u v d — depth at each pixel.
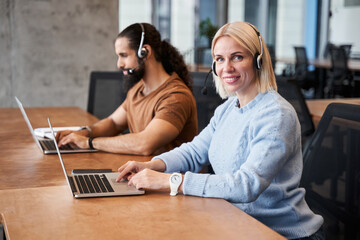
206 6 8.53
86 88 4.18
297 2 9.62
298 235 1.24
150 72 1.92
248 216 1.05
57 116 2.65
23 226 0.98
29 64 3.97
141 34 1.86
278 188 1.23
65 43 4.05
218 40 1.31
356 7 9.45
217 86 1.48
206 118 2.19
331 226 1.31
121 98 2.78
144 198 1.18
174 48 1.99
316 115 2.54
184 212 1.07
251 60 1.29
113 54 4.21
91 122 2.43
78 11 4.05
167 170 1.48
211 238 0.92
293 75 8.62
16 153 1.75
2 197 1.19
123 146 1.75
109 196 1.19
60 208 1.10
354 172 1.26
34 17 3.93
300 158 1.29
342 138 1.30
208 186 1.19
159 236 0.92
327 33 9.81
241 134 1.31
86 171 1.45
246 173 1.18
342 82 7.12
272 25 9.53
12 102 3.97
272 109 1.25
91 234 0.93
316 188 1.36
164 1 8.41
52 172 1.47
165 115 1.80
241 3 9.17
